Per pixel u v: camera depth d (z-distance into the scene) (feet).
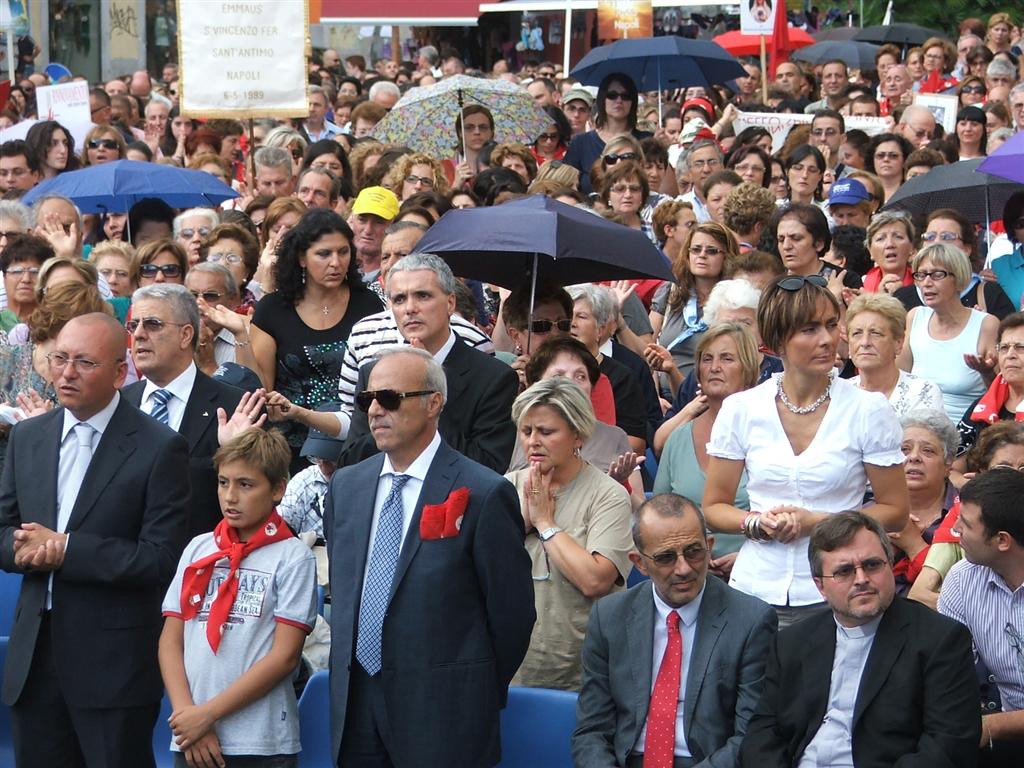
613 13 187.42
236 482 62.85
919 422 72.49
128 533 64.03
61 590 63.67
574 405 66.03
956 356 91.45
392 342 78.74
